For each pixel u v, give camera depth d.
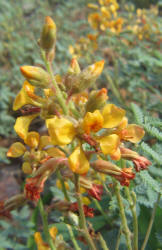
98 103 0.06
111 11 0.20
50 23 0.06
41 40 0.06
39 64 0.17
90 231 0.09
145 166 0.07
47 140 0.07
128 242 0.08
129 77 0.18
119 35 0.19
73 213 0.08
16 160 0.19
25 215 0.11
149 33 0.20
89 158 0.06
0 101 0.20
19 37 0.28
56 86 0.06
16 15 0.33
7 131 0.19
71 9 0.36
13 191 0.17
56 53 0.25
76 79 0.06
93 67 0.06
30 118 0.07
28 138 0.07
